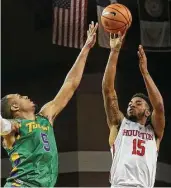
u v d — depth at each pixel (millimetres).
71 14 10234
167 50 10977
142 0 10977
